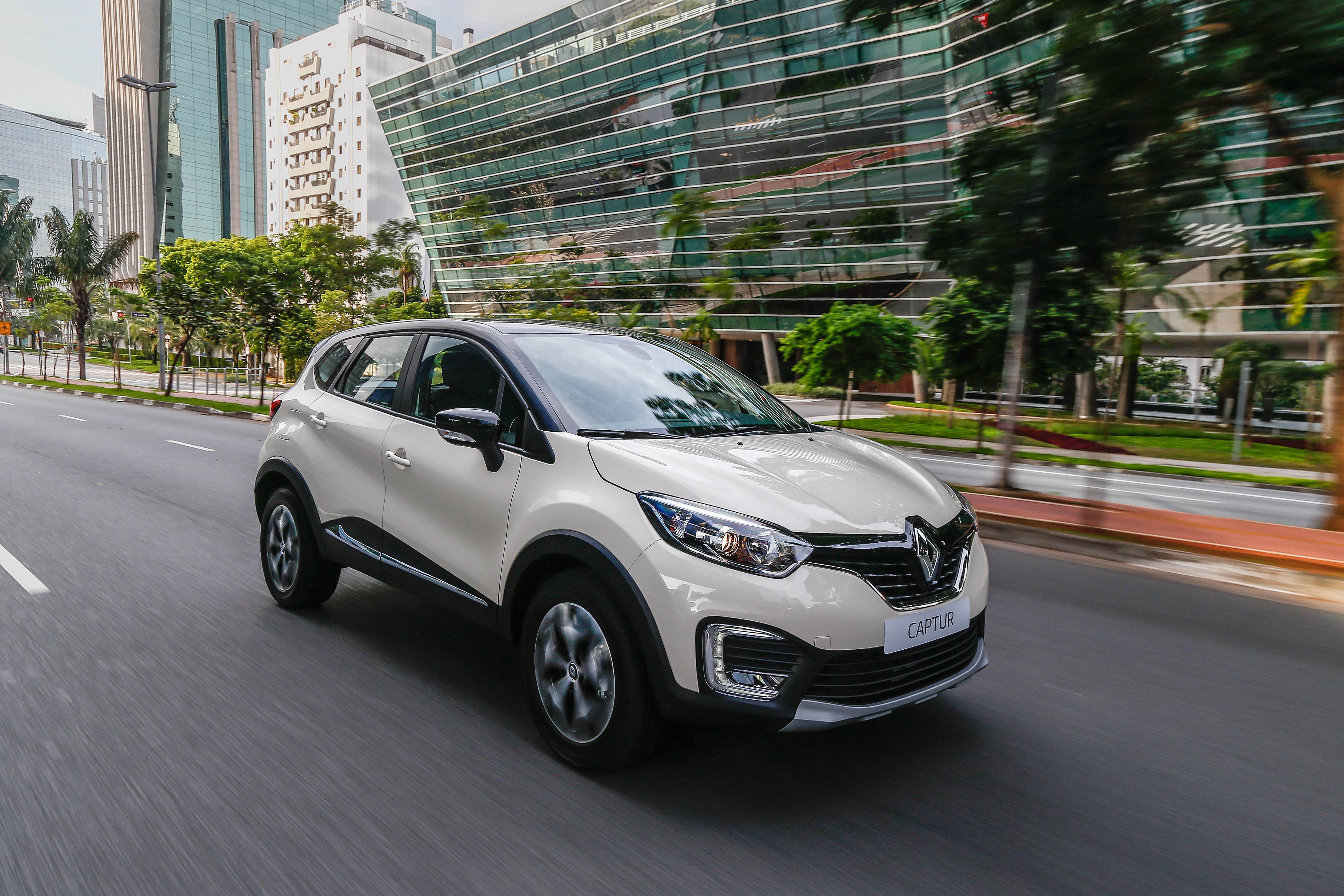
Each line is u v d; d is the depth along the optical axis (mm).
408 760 2973
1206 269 26109
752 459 3002
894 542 2730
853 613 2576
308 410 4477
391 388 4043
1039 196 8625
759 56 37594
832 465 3082
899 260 36812
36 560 5781
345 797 2707
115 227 134125
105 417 20703
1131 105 7730
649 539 2680
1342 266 9633
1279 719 3600
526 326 3850
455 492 3422
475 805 2672
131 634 4262
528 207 49781
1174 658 4414
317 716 3326
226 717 3299
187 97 121250
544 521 2988
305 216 93812
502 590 3197
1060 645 4566
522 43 47188
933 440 27375
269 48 128250
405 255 64438
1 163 182500
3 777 2793
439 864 2350
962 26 28078
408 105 54938
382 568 3842
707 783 2854
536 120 47750
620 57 42719
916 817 2668
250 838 2461
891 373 26516
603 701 2830
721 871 2346
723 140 39969
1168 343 31891
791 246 39500
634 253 45219
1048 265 9719
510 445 3277
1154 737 3367
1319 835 2645
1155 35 7410
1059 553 7547
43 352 52906
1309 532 9242
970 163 10266
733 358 52969
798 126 37344
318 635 4289
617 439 3109
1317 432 29250
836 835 2547
